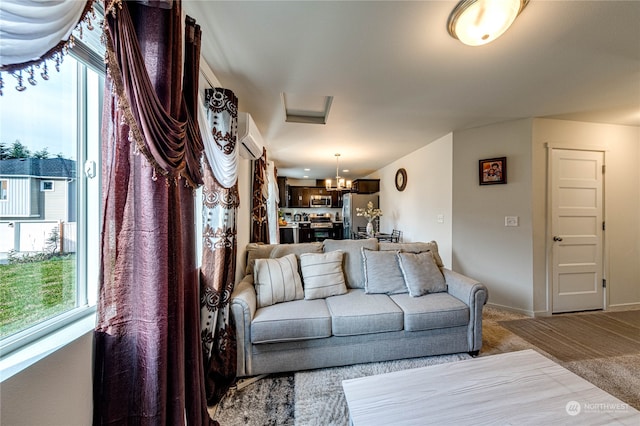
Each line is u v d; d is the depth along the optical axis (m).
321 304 1.97
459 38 1.44
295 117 2.98
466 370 1.22
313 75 1.93
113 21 0.70
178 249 0.95
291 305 1.94
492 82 2.04
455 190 3.31
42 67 0.57
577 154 2.93
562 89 2.16
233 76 1.95
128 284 0.88
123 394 0.88
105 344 0.85
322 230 7.05
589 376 1.74
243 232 2.53
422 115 2.75
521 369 1.23
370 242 2.53
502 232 2.98
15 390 0.61
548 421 0.93
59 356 0.72
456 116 2.79
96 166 0.95
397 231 5.05
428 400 1.04
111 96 0.80
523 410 0.98
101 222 0.88
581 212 2.94
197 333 1.20
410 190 4.49
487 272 3.07
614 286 3.01
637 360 1.93
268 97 2.31
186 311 1.16
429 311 1.88
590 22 1.37
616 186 3.03
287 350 1.74
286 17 1.34
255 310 1.83
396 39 1.52
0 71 0.45
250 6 1.26
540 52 1.64
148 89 0.80
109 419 0.86
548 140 2.86
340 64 1.79
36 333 0.74
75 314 0.87
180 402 0.94
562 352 2.04
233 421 1.38
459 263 3.26
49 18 0.49
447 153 3.45
